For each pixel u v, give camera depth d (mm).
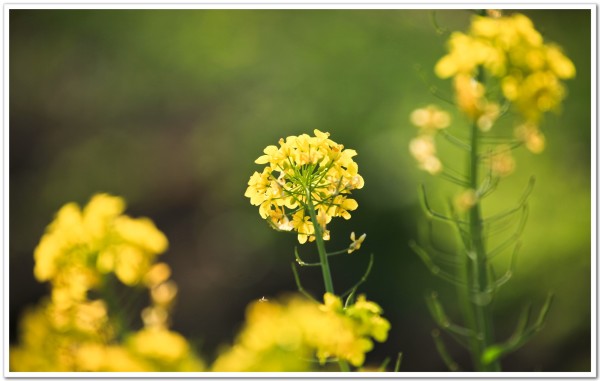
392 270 13125
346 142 14375
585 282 12000
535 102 4281
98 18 18156
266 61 16375
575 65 13844
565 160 13062
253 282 14469
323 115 14969
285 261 14133
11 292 15516
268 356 2734
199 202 16016
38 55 18281
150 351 2998
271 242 14469
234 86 16484
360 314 3033
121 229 3939
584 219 12266
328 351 2939
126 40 17984
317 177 3338
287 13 16453
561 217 12320
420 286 12859
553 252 12125
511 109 4512
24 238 16625
